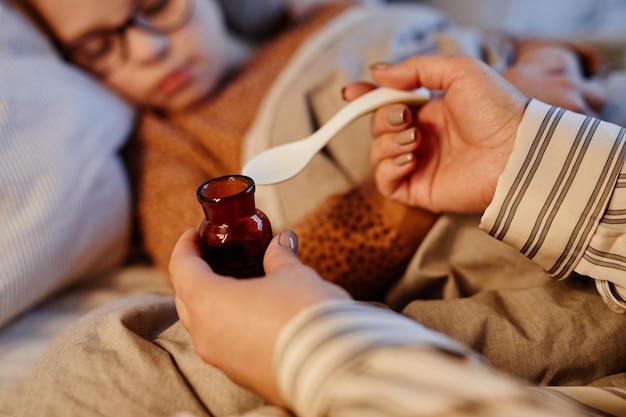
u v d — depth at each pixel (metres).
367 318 0.34
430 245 0.51
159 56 0.68
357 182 0.57
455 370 0.31
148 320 0.46
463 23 1.10
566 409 0.33
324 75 0.62
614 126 0.44
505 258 0.50
